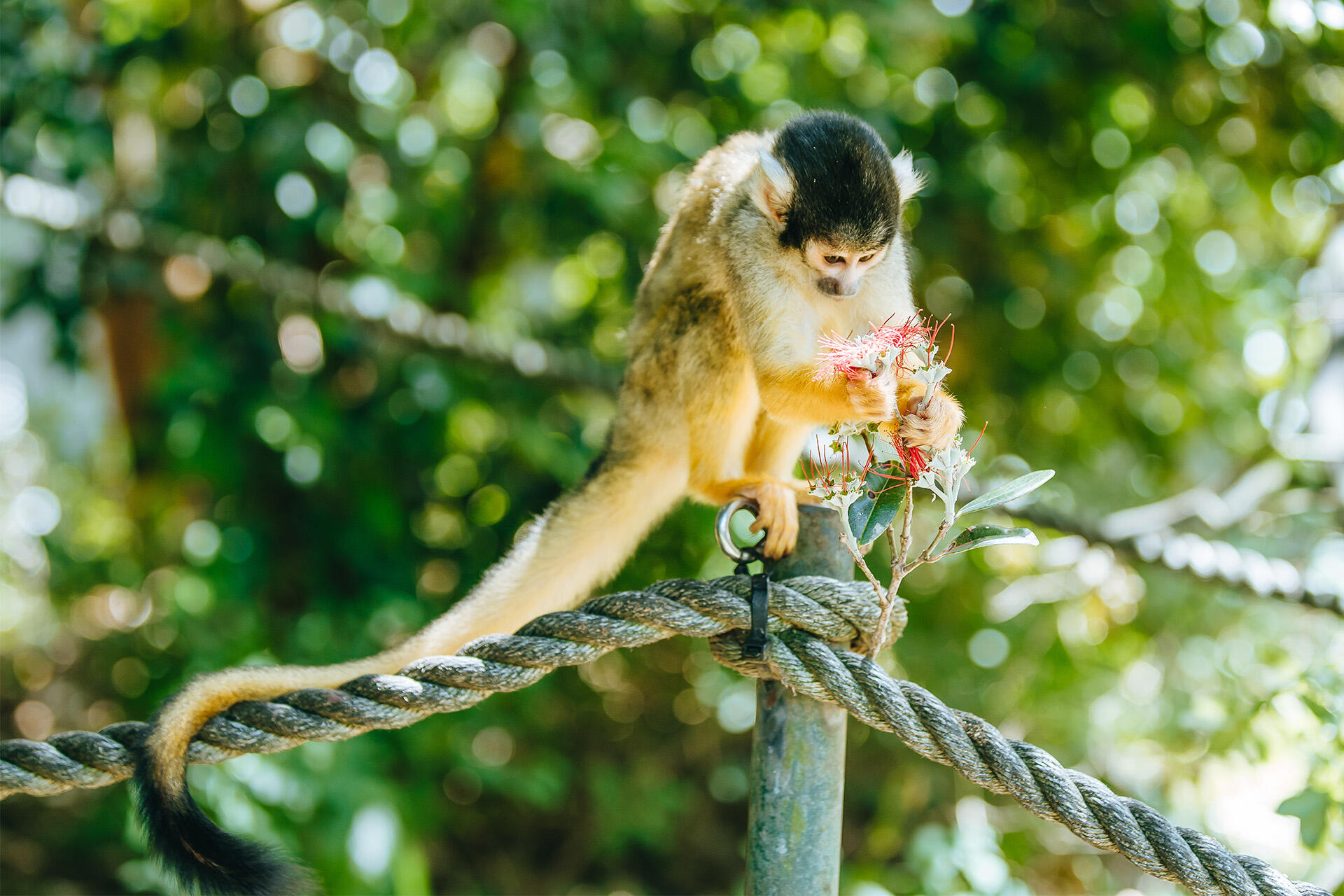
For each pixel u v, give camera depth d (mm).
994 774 2641
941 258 7801
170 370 7387
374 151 7652
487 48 8141
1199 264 8141
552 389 7672
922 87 7492
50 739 2988
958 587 8070
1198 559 5531
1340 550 5773
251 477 7746
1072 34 7496
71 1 7477
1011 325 8008
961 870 5836
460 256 8273
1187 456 8461
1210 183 8094
